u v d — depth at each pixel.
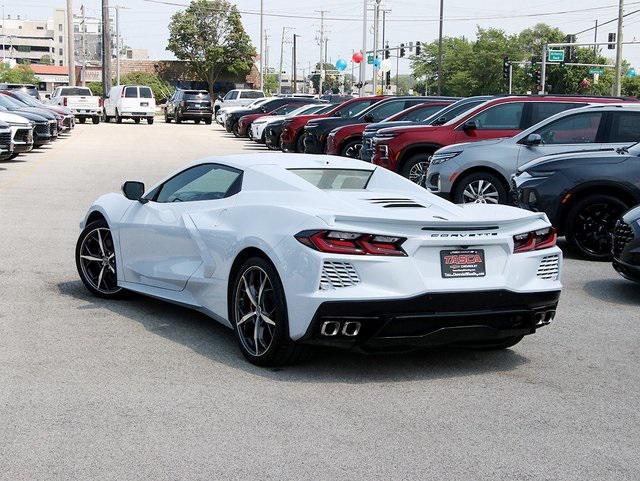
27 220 12.68
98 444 4.45
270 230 5.74
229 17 88.38
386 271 5.39
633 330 7.25
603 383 5.75
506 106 15.30
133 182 7.32
